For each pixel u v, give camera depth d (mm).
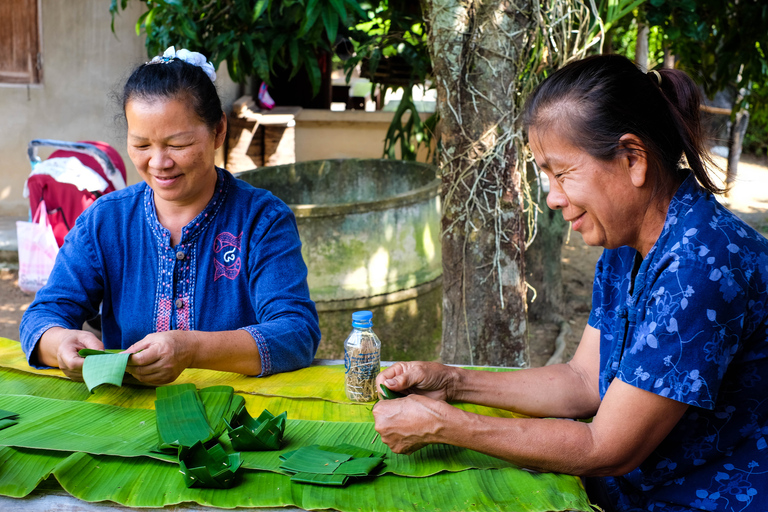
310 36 3582
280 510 1118
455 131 2340
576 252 6156
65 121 6098
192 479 1142
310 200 4516
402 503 1128
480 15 2254
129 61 6023
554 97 1136
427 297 3748
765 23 3615
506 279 2398
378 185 4527
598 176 1136
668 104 1134
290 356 1611
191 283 1679
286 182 4398
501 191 2344
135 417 1395
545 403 1472
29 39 5945
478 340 2436
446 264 2467
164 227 1662
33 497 1145
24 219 6121
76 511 1131
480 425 1209
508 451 1193
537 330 4387
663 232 1171
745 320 1137
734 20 3764
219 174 1694
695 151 1147
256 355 1560
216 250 1680
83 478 1168
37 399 1459
